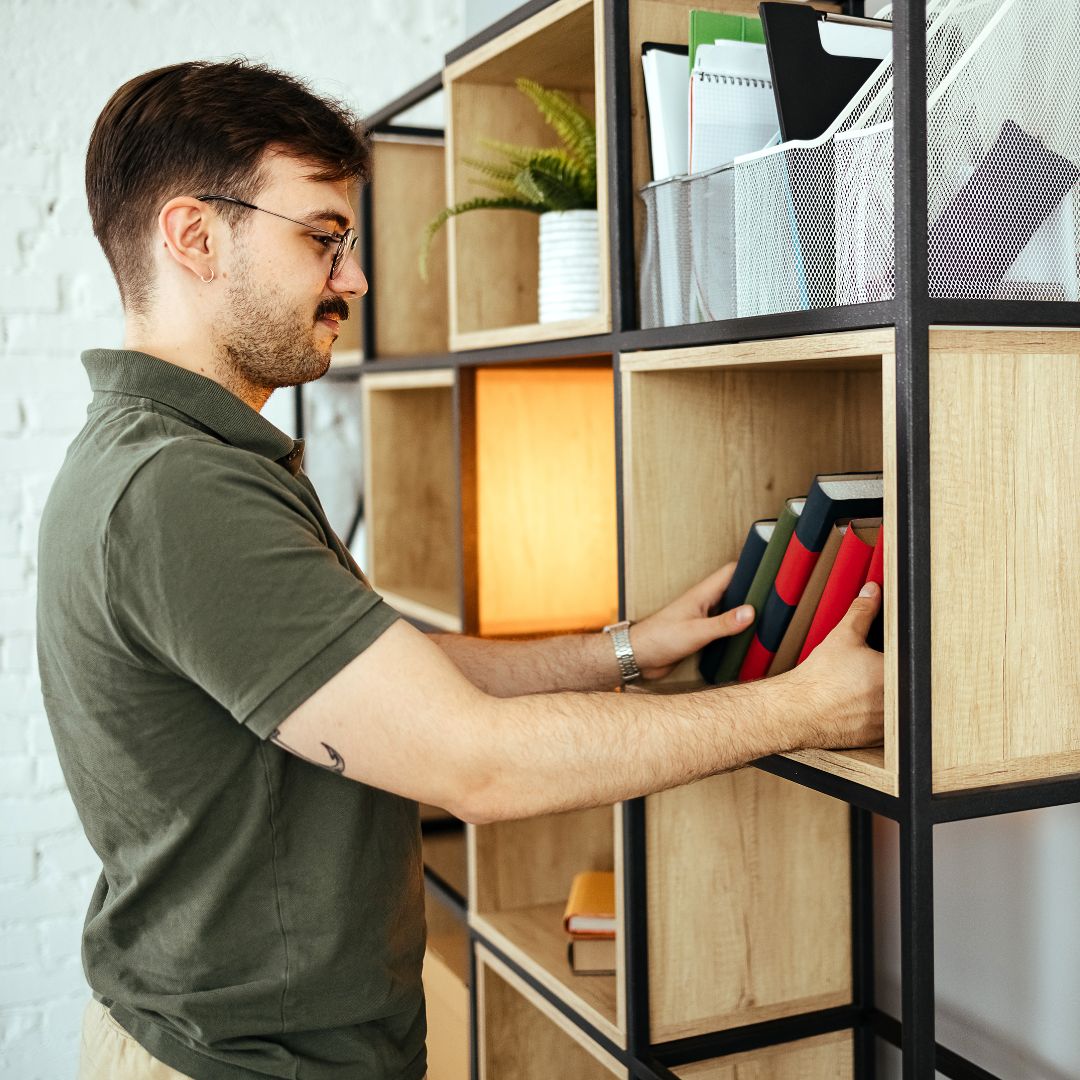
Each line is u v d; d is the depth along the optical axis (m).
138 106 1.12
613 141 1.36
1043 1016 1.45
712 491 1.42
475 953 1.89
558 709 1.01
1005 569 1.03
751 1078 1.50
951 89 1.00
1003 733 1.04
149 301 1.14
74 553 1.03
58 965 2.58
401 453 2.36
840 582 1.18
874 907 1.66
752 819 1.48
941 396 0.99
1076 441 1.05
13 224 2.50
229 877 1.07
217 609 0.97
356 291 1.20
